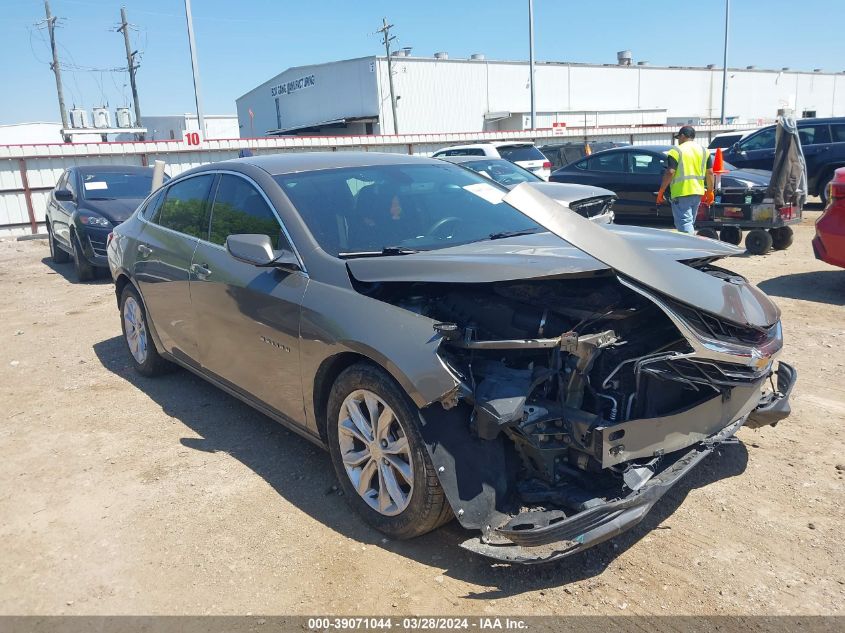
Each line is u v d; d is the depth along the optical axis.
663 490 2.73
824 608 2.60
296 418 3.60
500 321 2.95
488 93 51.28
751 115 63.94
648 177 12.41
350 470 3.26
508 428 2.80
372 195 3.92
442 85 49.47
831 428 4.07
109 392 5.26
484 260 2.95
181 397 5.08
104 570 3.03
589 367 2.68
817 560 2.89
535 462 2.86
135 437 4.40
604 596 2.71
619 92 56.84
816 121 14.43
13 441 4.43
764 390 3.63
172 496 3.63
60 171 18.08
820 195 14.48
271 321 3.55
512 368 2.88
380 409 3.04
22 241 16.73
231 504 3.52
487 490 2.81
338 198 3.82
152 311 4.96
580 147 18.80
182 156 20.34
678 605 2.64
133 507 3.54
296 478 3.77
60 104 47.34
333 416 3.28
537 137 29.17
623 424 2.68
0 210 17.34
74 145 18.11
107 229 9.77
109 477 3.87
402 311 2.97
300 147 22.75
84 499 3.64
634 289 2.80
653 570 2.86
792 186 9.25
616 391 2.84
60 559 3.12
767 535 3.07
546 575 2.85
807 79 67.12
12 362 6.16
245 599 2.79
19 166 17.45
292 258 3.50
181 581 2.92
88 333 7.12
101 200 10.45
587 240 2.78
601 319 2.86
